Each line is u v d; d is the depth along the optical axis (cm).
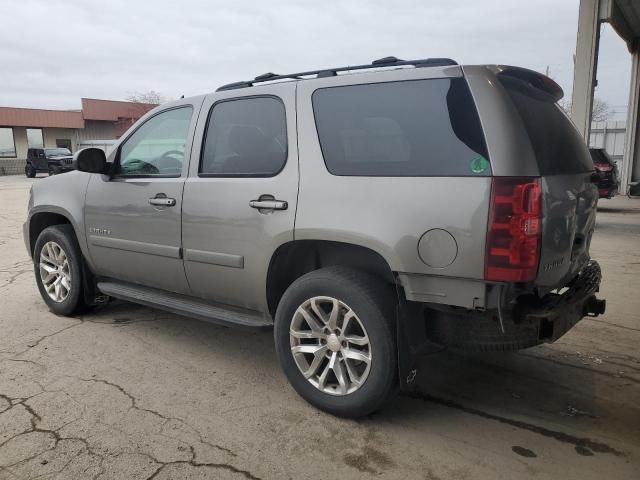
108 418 306
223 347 420
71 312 486
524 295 278
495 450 277
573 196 294
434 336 291
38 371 370
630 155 1869
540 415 313
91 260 458
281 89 336
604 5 1153
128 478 251
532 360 394
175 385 350
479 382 357
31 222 513
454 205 261
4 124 3562
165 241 389
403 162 282
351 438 287
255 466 262
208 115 374
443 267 265
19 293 578
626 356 400
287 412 315
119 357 397
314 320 313
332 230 296
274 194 324
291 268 343
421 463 265
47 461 264
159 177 397
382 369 285
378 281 296
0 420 302
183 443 281
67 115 3844
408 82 289
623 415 313
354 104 305
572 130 333
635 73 1816
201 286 377
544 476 255
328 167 306
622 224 1133
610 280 629
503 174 252
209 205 356
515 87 288
